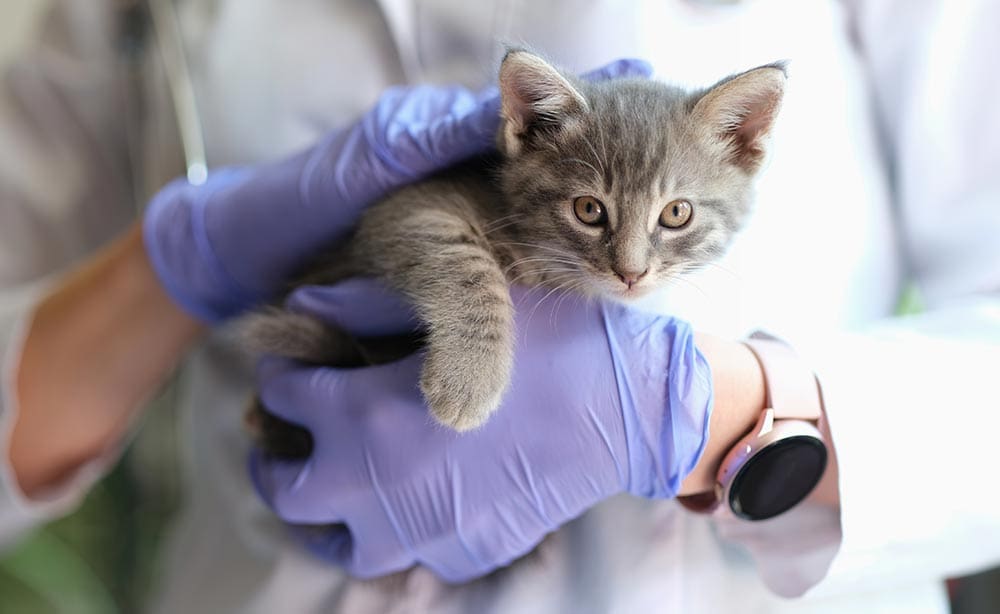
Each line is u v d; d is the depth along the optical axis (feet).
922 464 1.46
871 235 1.69
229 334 1.72
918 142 1.66
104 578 2.24
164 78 1.78
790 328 1.66
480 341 1.46
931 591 1.63
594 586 1.59
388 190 1.59
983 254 1.62
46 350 1.71
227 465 1.80
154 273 1.68
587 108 1.52
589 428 1.45
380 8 1.71
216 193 1.66
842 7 1.75
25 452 1.71
